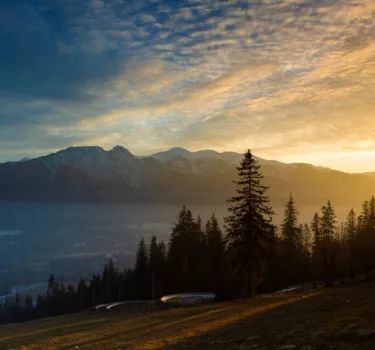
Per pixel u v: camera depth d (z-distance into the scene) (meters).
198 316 30.64
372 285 37.12
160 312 38.78
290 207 61.62
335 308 23.45
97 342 23.97
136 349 19.69
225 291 57.31
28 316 112.44
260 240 39.47
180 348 18.28
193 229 76.31
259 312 27.80
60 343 25.12
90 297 100.56
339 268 68.31
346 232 85.88
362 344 13.19
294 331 17.73
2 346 25.75
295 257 62.31
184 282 68.81
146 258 81.50
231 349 16.14
